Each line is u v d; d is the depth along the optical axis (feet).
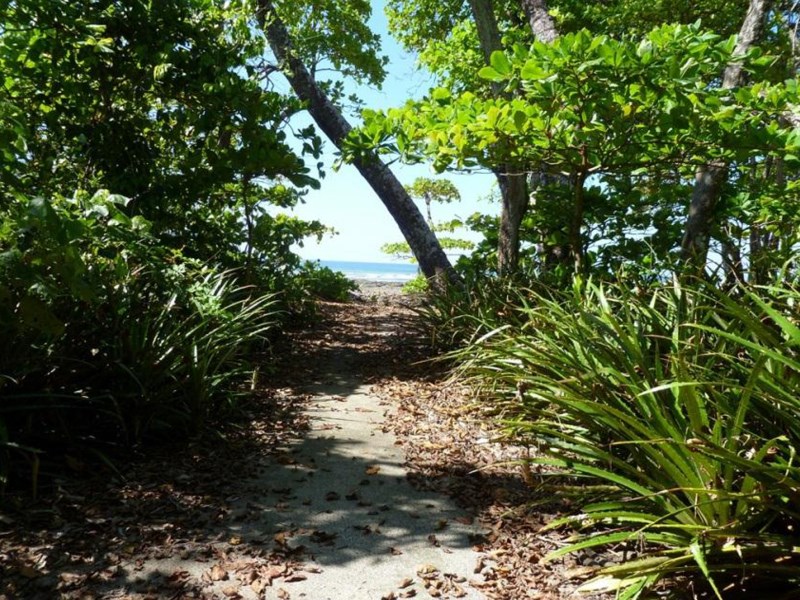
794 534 7.01
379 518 10.06
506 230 25.66
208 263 23.88
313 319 31.76
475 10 24.99
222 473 11.66
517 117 16.12
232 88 21.42
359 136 19.30
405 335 27.99
